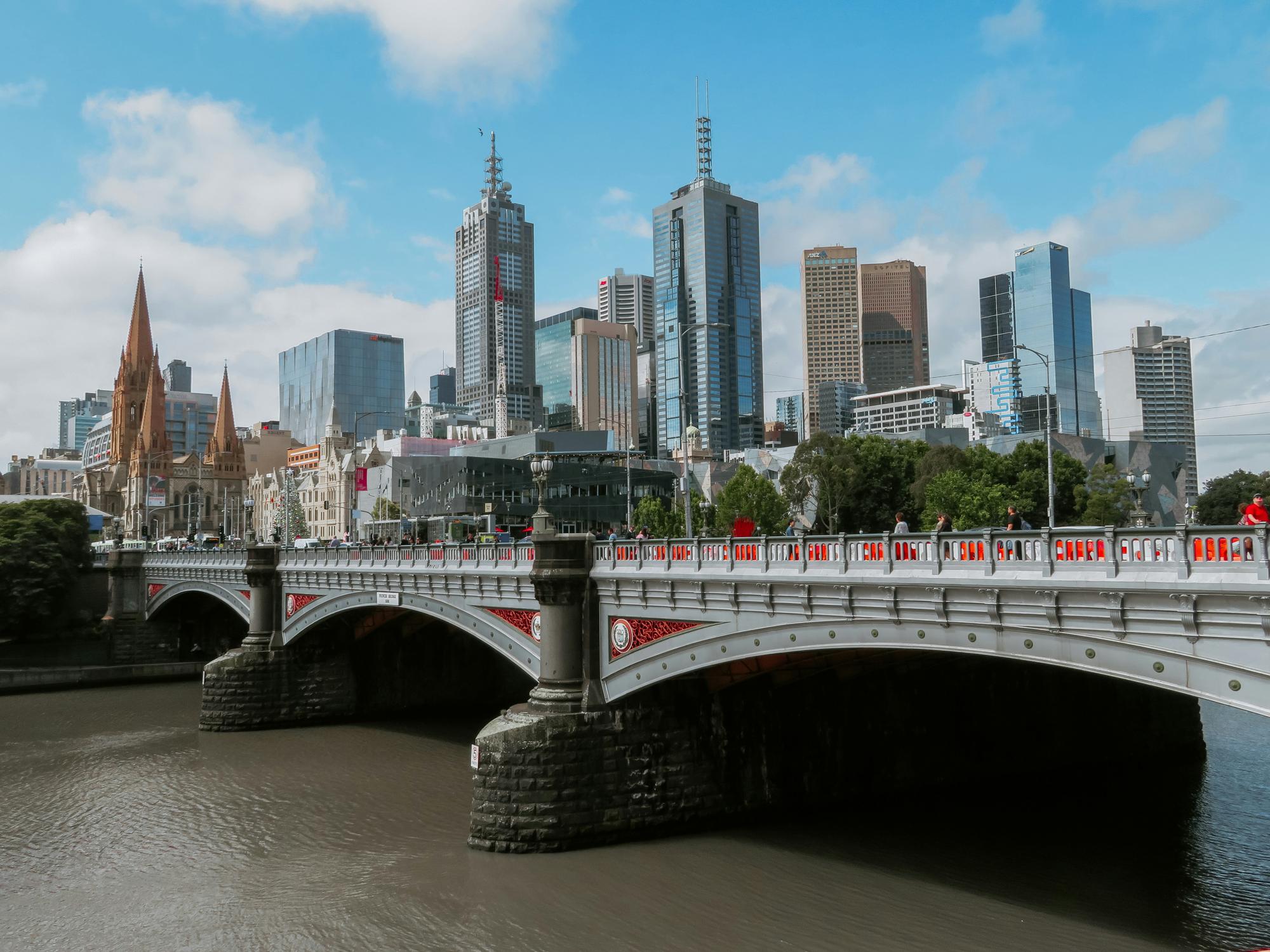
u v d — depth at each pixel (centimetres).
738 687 4294
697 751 4178
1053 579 2566
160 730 6988
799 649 3312
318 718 7000
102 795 5222
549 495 14788
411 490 16238
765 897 3431
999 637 2758
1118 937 3077
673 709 4162
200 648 10094
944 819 4331
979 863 3750
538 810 3912
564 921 3300
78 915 3597
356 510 9688
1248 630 2219
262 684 6894
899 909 3319
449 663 7544
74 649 9969
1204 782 5019
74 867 4116
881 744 4625
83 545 11338
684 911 3338
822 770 4453
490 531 9662
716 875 3638
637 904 3403
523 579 4491
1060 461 10894
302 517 19112
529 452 16162
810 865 3734
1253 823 4284
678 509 11900
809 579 3198
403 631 7200
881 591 3016
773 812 4306
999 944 3039
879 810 4469
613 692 4094
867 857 3819
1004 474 10556
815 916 3275
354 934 3300
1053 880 3581
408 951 3162
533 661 4506
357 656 7188
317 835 4406
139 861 4172
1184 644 2348
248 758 5953
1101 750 5397
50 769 5869
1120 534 2466
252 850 4244
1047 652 2645
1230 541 2253
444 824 4456
